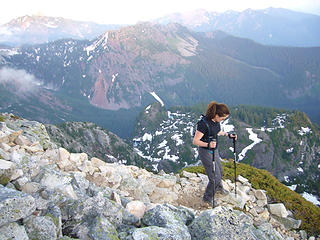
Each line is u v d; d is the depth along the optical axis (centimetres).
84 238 372
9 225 297
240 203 732
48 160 643
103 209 424
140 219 493
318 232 729
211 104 584
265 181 961
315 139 19950
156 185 785
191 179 873
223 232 436
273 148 19000
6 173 411
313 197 12356
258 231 566
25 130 745
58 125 17262
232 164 1106
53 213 369
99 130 18825
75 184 529
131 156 18875
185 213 525
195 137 603
